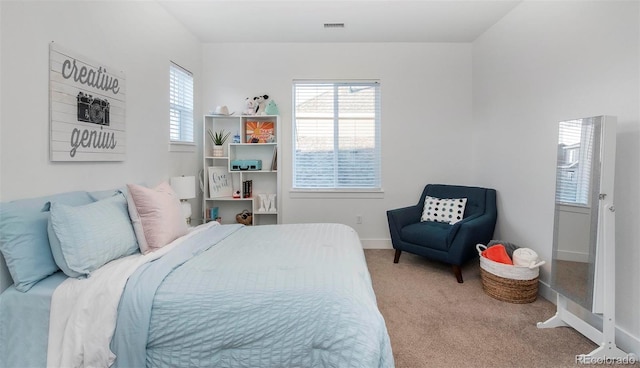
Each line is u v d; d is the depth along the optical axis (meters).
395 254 3.25
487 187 3.38
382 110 3.75
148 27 2.62
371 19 3.12
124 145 2.29
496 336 1.89
